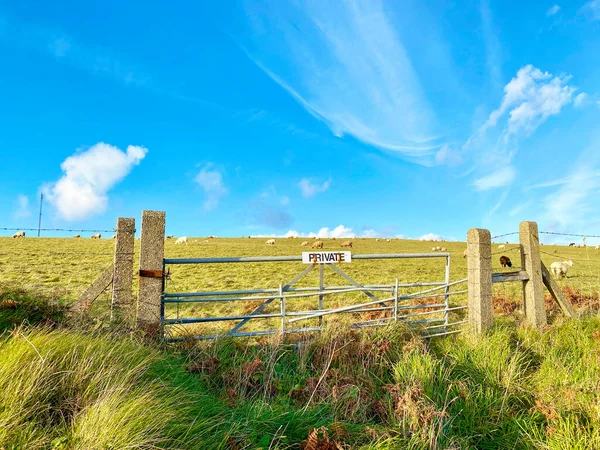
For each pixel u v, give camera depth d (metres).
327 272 23.78
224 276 20.72
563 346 6.11
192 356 5.09
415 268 27.17
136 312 5.49
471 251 7.28
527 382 5.04
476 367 5.16
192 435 2.84
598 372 5.01
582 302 9.82
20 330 3.79
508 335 6.47
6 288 5.27
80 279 16.33
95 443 2.48
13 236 47.69
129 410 2.75
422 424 3.64
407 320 6.75
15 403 2.72
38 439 2.49
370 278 21.56
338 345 5.54
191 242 52.41
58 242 39.53
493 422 4.13
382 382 4.85
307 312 6.30
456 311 9.66
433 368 4.84
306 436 3.33
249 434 3.10
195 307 11.57
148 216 5.60
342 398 4.15
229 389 4.18
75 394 3.08
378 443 3.22
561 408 4.20
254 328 8.24
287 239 69.44
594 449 3.48
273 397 4.33
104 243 41.44
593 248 49.50
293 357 5.47
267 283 18.55
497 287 13.95
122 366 3.55
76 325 4.63
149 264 5.56
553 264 19.67
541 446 3.69
